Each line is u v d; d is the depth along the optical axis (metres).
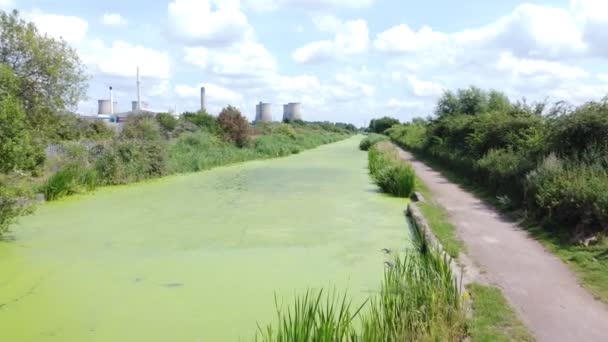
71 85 14.20
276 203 12.60
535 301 5.02
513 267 6.22
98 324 4.96
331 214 11.00
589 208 7.14
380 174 15.94
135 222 10.10
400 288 4.89
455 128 21.91
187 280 6.34
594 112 9.40
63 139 15.59
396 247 7.96
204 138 27.70
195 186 16.20
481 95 31.11
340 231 9.22
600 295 5.16
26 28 12.95
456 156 18.52
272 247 8.05
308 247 8.02
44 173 13.93
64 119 14.65
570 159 9.25
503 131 15.01
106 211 11.33
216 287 6.06
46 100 13.69
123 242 8.41
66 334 4.73
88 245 8.18
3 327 4.88
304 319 3.75
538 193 8.63
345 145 56.28
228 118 32.66
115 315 5.18
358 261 7.15
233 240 8.54
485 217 9.61
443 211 10.26
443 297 4.56
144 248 8.01
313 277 6.41
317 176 19.97
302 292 5.84
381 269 6.72
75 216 10.69
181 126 30.48
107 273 6.64
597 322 4.50
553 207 7.93
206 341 4.54
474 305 4.82
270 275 6.53
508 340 4.09
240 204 12.43
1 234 8.52
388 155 21.95
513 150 13.77
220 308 5.36
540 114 15.45
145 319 5.07
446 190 13.94
